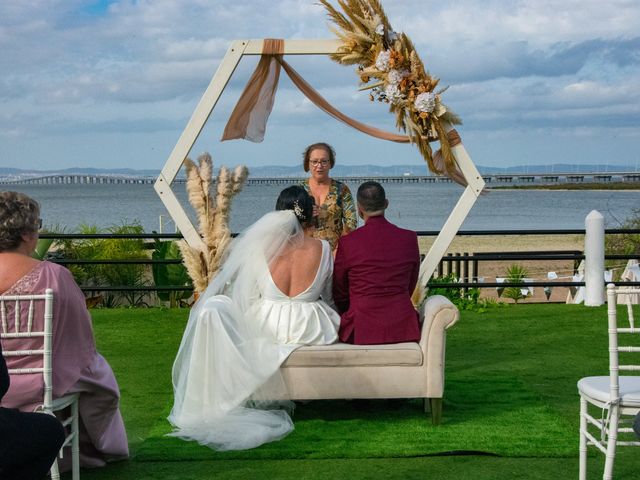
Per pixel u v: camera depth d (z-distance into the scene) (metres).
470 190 5.05
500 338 6.57
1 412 2.62
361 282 4.29
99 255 9.34
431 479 3.41
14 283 3.12
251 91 5.42
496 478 3.42
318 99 5.55
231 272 4.33
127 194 135.88
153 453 3.76
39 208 3.25
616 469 3.53
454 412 4.44
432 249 5.10
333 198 5.39
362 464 3.62
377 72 4.93
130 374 5.39
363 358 4.07
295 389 4.10
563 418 4.30
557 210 66.38
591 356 5.89
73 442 3.30
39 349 3.11
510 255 8.37
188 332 4.25
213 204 4.96
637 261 8.92
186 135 5.00
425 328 4.09
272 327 4.21
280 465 3.62
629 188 183.50
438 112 4.87
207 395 4.08
